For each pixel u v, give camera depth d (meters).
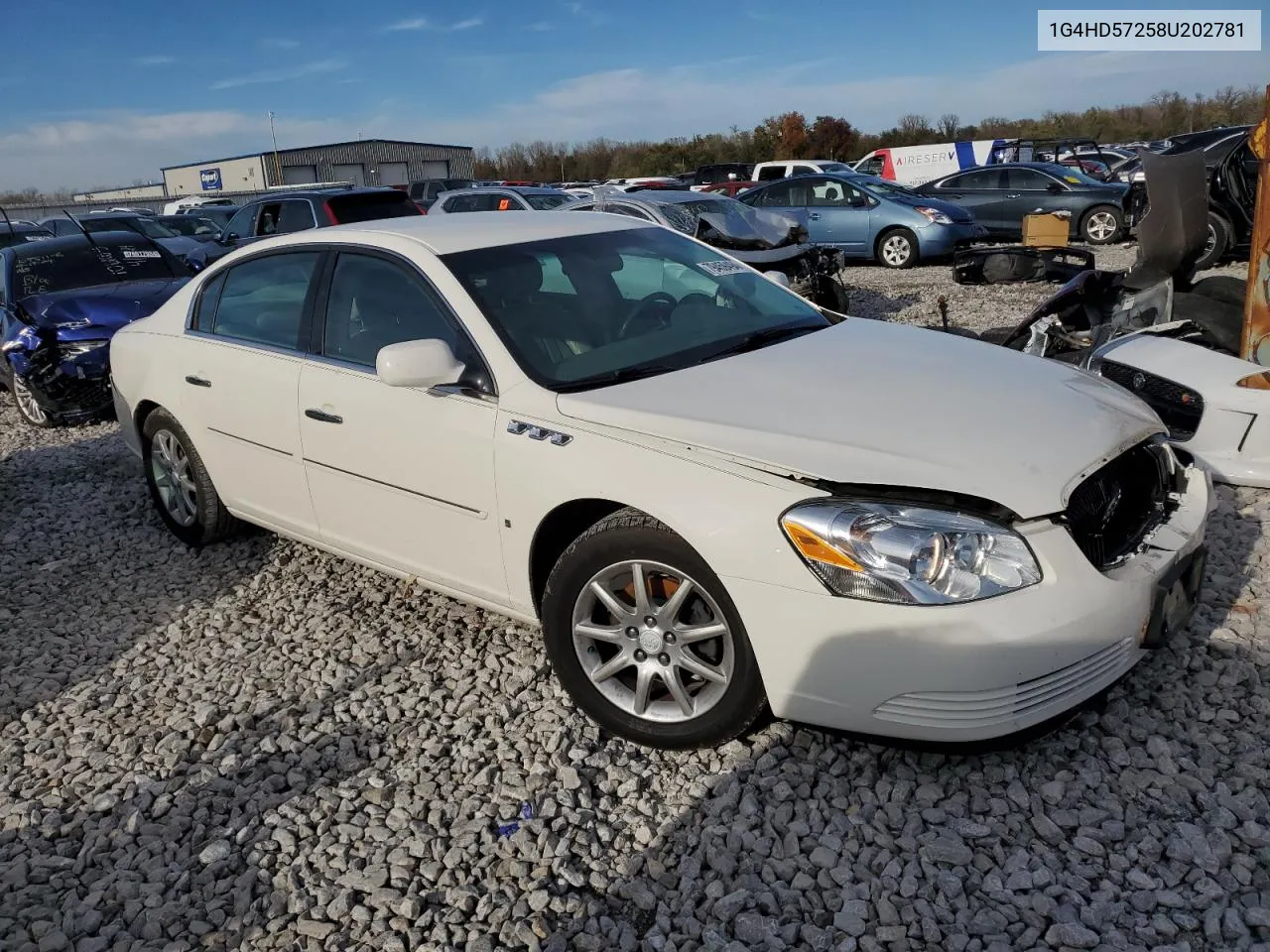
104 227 19.92
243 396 4.21
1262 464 4.56
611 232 4.13
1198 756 2.86
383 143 60.12
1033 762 2.87
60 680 3.96
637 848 2.72
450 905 2.58
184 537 5.06
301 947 2.49
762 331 3.73
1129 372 4.88
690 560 2.82
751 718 2.88
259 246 4.40
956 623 2.50
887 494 2.63
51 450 7.50
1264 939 2.24
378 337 3.72
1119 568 2.81
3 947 2.56
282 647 4.02
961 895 2.44
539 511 3.13
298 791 3.09
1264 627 3.48
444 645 3.89
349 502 3.87
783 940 2.36
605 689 3.14
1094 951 2.24
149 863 2.84
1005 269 9.81
